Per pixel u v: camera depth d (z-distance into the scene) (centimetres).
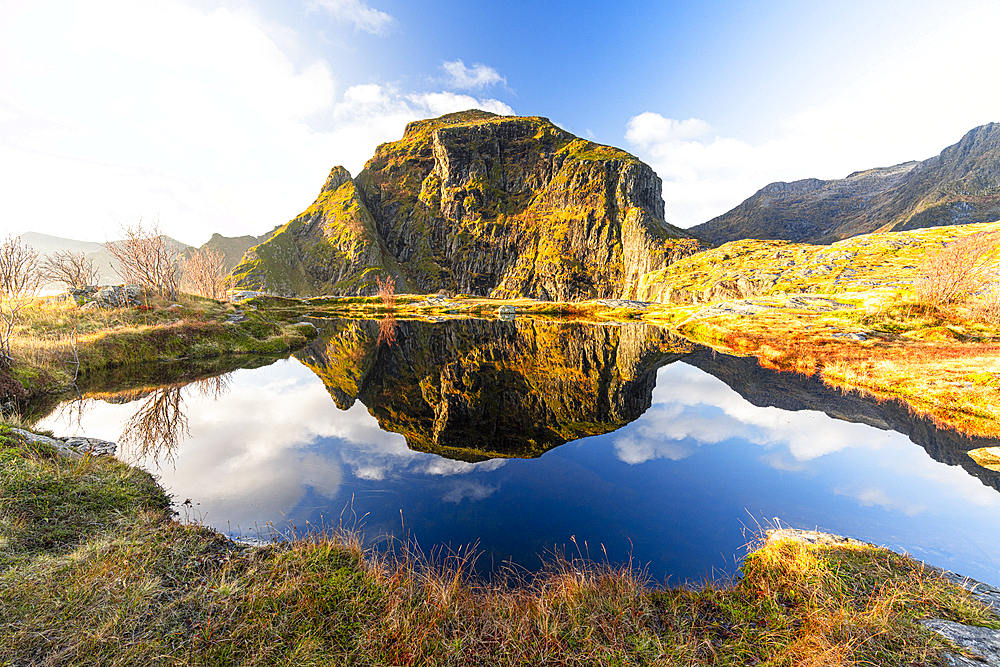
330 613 595
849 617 554
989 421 1839
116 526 813
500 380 3391
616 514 1123
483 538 985
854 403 2277
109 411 1988
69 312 3534
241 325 4681
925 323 4206
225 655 496
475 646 553
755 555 800
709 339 5338
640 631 576
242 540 870
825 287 7975
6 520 727
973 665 460
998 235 6600
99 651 479
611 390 2969
